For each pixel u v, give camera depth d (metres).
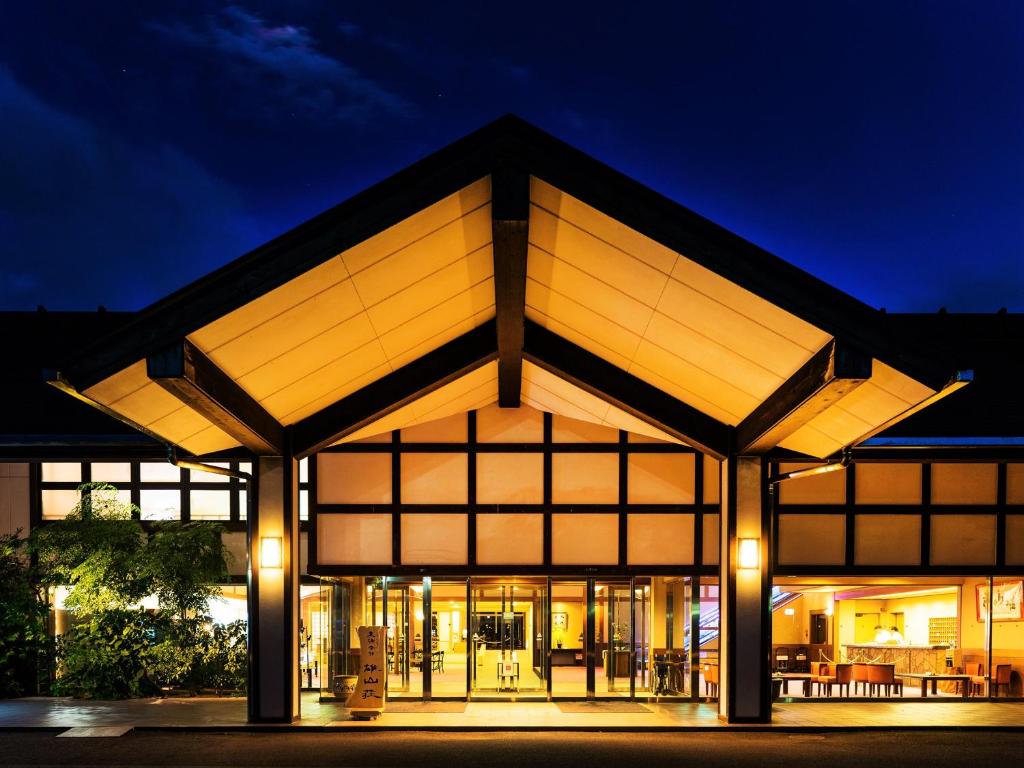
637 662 15.30
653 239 9.31
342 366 12.41
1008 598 15.66
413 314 11.88
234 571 16.55
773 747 11.22
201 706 14.40
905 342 9.20
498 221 8.91
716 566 15.23
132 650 15.28
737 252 9.25
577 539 15.38
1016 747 11.26
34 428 16.17
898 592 18.23
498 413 15.66
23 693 15.77
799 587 18.86
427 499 15.45
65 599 15.24
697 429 13.83
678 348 11.94
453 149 9.12
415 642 15.41
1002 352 16.95
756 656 13.22
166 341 9.18
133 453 15.66
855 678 16.08
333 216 9.23
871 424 11.30
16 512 16.52
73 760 10.20
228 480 16.75
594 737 12.01
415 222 9.58
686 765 9.98
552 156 9.11
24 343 17.48
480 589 15.48
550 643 15.29
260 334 10.25
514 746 11.21
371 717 13.27
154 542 15.33
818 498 15.36
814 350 10.05
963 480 15.40
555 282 11.73
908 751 10.94
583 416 15.38
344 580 15.86
